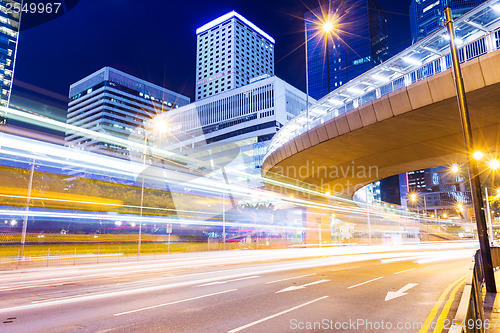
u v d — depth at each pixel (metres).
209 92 190.25
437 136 28.95
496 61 19.97
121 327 7.82
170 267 24.41
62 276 19.22
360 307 9.95
